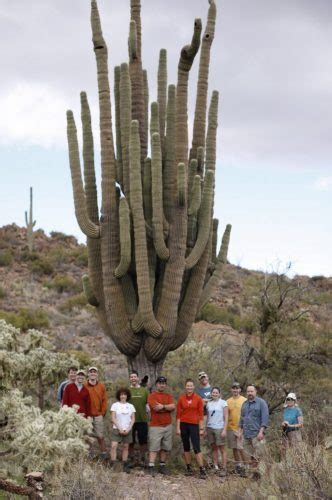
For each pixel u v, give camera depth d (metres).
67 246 46.25
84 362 16.70
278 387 13.96
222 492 8.06
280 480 7.36
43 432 7.29
